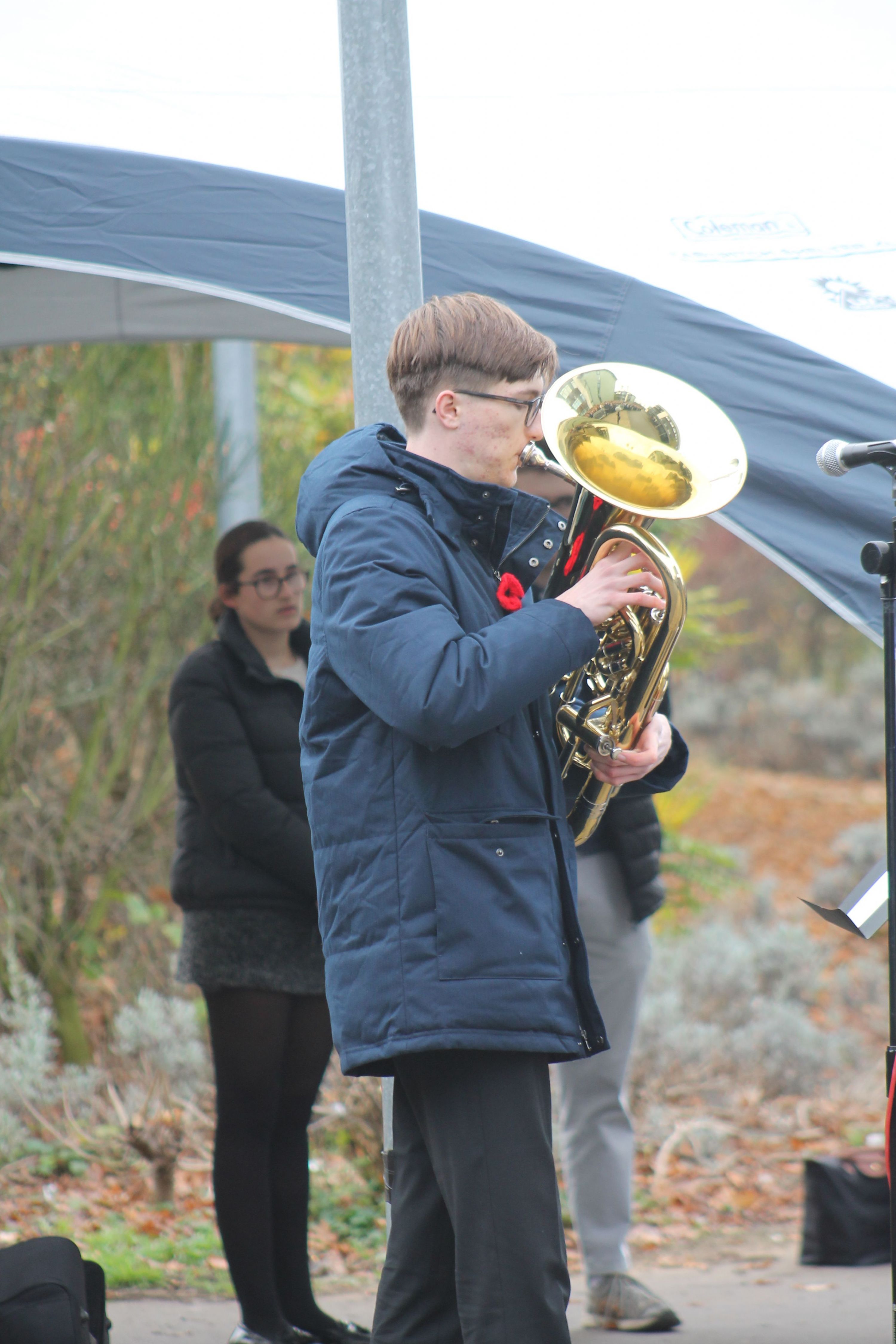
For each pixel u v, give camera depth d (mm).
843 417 7973
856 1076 17297
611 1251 10141
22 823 17406
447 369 5949
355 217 7594
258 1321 9266
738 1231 12750
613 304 8336
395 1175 6305
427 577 5672
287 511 19766
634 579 5781
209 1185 13617
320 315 8430
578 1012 5789
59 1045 16750
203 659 9852
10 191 8633
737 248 8703
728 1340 9758
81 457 18031
